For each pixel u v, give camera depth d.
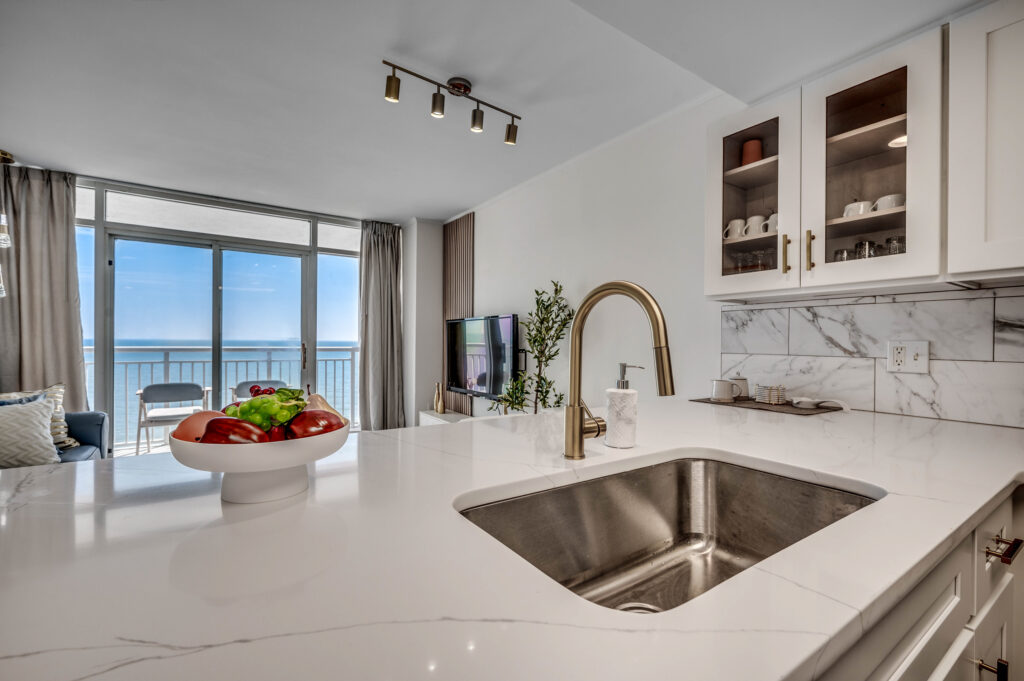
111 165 3.37
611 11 1.37
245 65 2.12
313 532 0.59
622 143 2.79
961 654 0.67
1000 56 1.18
